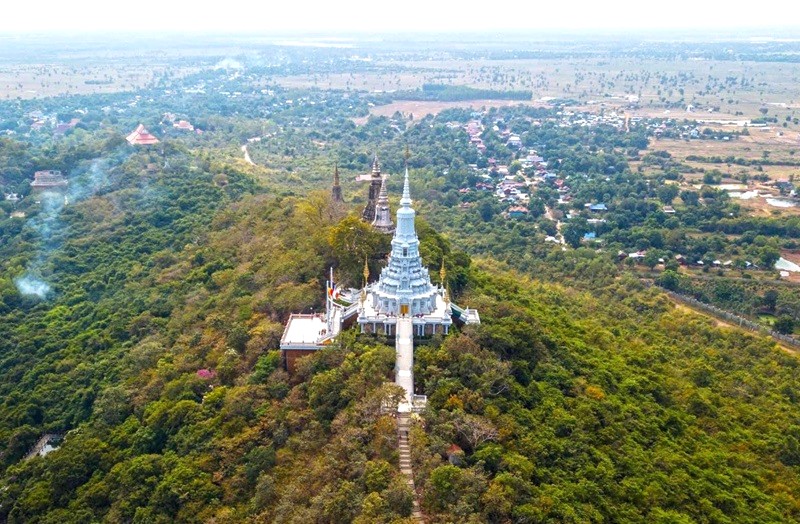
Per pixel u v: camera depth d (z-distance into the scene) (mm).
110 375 170750
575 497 109188
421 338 147125
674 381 164625
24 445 158875
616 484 116875
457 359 134375
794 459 144250
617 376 157000
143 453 136750
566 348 159875
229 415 132250
